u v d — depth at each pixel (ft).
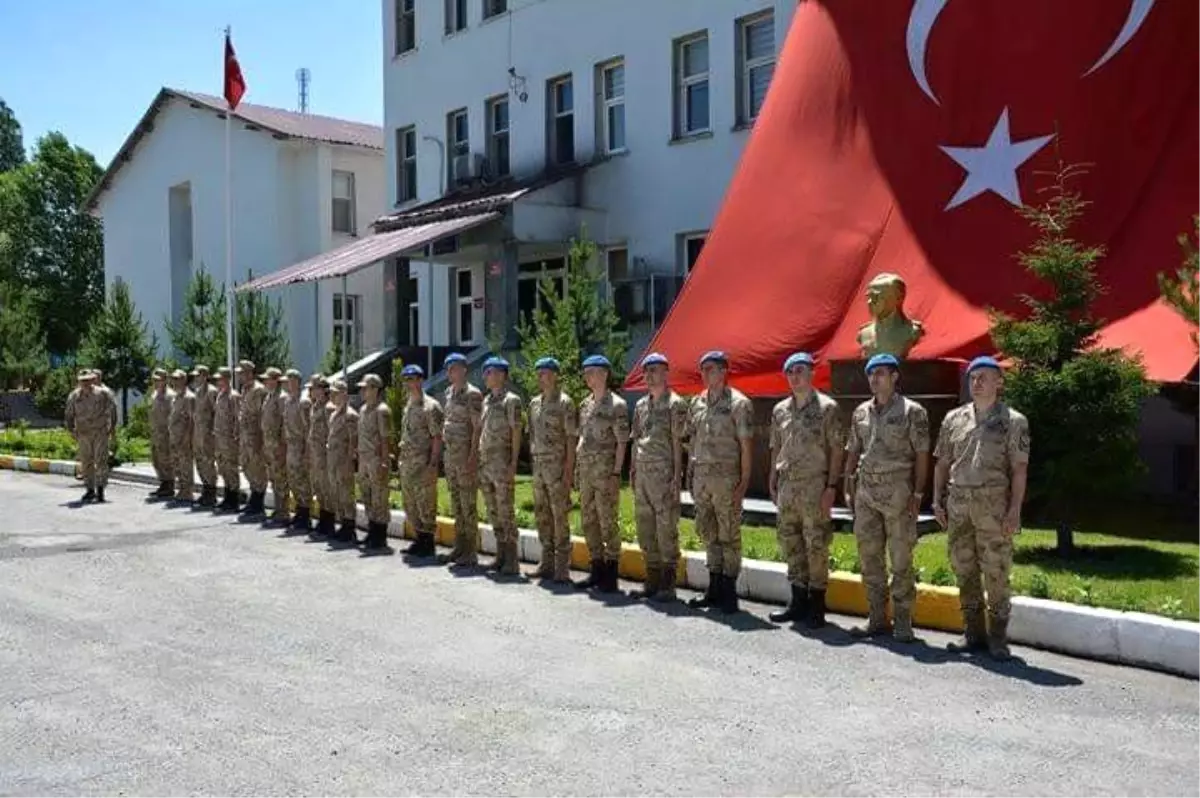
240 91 75.77
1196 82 38.09
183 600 29.43
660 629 25.57
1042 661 22.44
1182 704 19.44
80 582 32.07
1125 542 32.83
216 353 85.10
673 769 16.66
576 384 47.47
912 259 41.70
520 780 16.34
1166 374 33.60
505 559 32.91
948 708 19.34
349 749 17.78
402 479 36.40
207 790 16.16
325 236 95.09
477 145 77.51
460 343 80.23
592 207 68.08
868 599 24.75
